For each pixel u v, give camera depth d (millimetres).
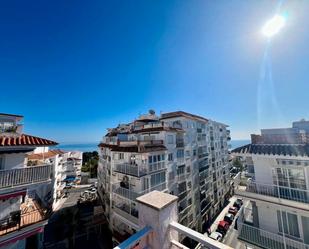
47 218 13172
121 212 18891
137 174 17422
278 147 12164
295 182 10875
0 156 11883
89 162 69562
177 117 25531
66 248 21531
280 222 10992
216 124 40500
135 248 2305
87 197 39906
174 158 22484
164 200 2652
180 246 2400
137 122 26484
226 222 27312
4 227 11570
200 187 28312
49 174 12883
